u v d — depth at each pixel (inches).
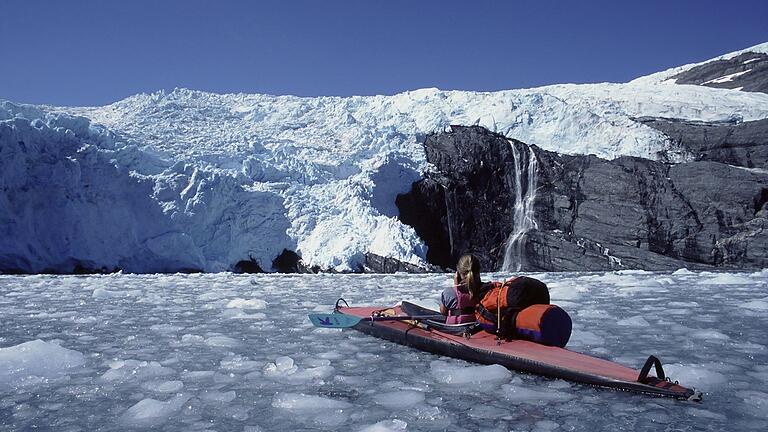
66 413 134.0
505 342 176.6
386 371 169.8
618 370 150.4
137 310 303.6
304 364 177.9
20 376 163.8
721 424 121.2
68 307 316.2
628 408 131.3
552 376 154.2
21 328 246.7
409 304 223.5
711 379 152.5
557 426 120.8
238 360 183.2
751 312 273.9
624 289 392.5
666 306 300.8
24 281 518.3
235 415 131.0
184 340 217.0
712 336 212.5
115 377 162.6
